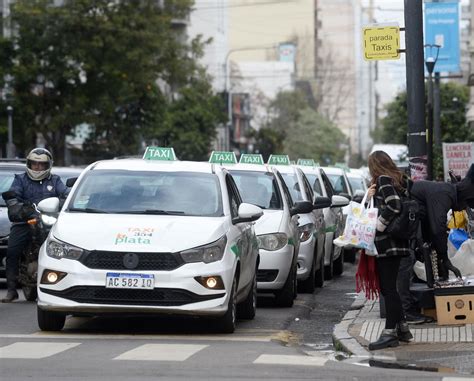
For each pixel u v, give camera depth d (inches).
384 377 601.0
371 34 1095.6
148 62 3112.7
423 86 1057.5
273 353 701.3
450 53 2427.4
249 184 1097.4
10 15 3093.0
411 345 729.6
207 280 783.7
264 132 6225.4
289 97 7706.7
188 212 844.0
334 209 1428.4
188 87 4670.3
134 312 782.5
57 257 790.5
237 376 599.8
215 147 5846.5
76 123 3149.6
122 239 786.8
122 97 3193.9
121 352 693.9
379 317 900.0
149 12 3147.1
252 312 922.1
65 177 1325.0
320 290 1240.8
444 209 806.5
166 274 776.3
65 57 3078.2
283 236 1024.2
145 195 856.9
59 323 812.0
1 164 1295.5
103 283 776.9
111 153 3590.1
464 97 4146.2
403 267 816.3
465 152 1679.4
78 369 622.5
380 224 704.4
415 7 1053.8
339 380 589.6
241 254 842.2
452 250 876.0
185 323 871.7
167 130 4407.0
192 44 3464.6
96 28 3048.7
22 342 743.1
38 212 1029.2
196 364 644.1
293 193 1233.4
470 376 609.3
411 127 1058.7
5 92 3223.4
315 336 842.8
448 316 804.6
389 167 708.7
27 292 1052.5
